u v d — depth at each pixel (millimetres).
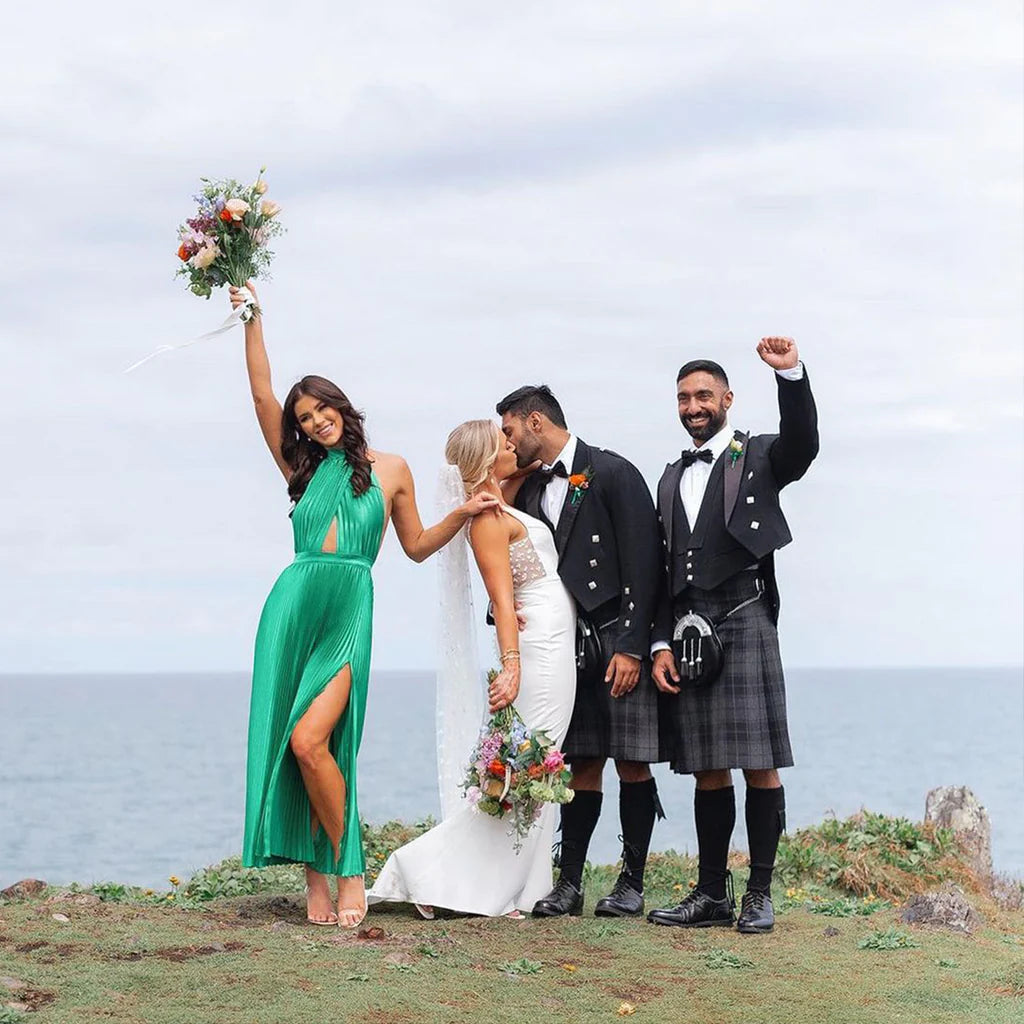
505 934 6172
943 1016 5238
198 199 6234
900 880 9156
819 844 9734
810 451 6453
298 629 6113
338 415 6230
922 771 73562
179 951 5430
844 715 180000
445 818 6660
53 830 47781
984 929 7000
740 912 6859
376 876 7859
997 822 42406
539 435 6785
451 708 6699
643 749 6609
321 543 6156
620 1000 5277
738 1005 5297
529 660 6566
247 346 6332
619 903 6766
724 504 6535
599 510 6695
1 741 130375
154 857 38531
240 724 176875
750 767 6426
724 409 6742
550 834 6750
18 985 4922
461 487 6656
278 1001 4914
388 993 5078
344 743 6137
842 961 6027
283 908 6441
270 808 6000
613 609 6703
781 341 6359
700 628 6488
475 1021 4898
